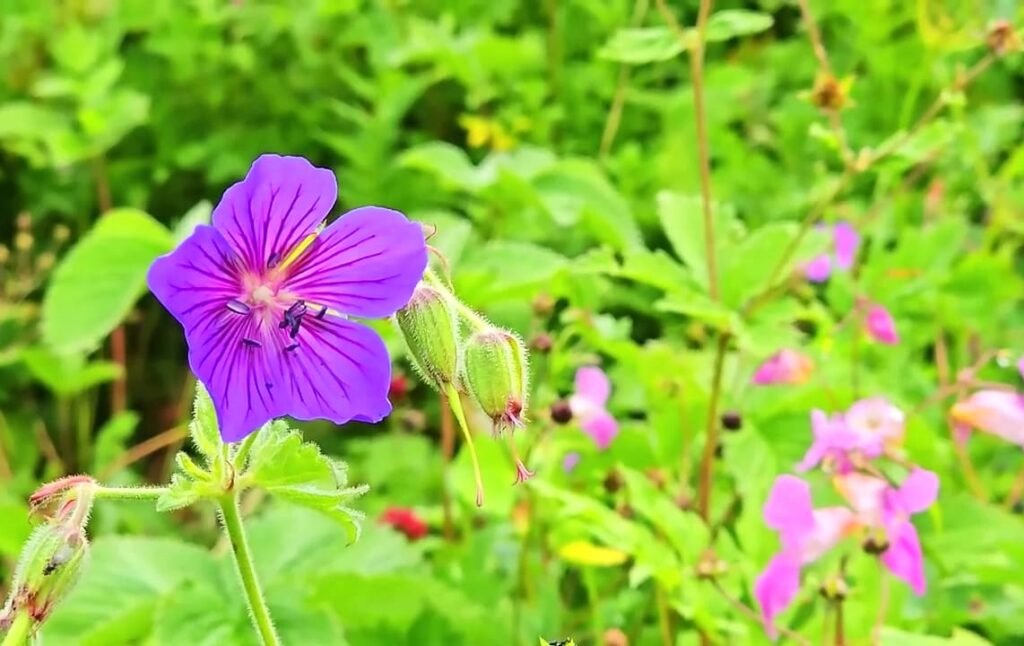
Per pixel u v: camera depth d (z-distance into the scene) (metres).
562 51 0.74
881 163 0.40
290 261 0.28
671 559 0.36
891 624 0.36
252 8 0.73
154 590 0.38
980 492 0.42
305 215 0.28
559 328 0.53
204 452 0.29
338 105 0.64
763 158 0.65
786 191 0.62
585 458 0.42
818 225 0.49
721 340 0.40
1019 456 0.47
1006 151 0.67
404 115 0.76
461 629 0.38
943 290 0.50
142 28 0.74
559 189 0.47
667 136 0.65
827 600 0.34
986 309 0.50
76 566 0.28
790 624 0.38
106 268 0.44
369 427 0.59
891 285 0.48
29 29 0.73
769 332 0.39
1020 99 0.73
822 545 0.34
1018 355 0.47
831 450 0.35
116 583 0.38
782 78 0.74
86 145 0.62
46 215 0.70
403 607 0.38
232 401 0.27
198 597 0.36
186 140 0.71
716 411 0.41
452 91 0.73
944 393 0.41
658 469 0.41
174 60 0.70
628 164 0.62
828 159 0.65
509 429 0.29
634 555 0.36
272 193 0.27
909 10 0.65
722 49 0.78
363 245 0.28
